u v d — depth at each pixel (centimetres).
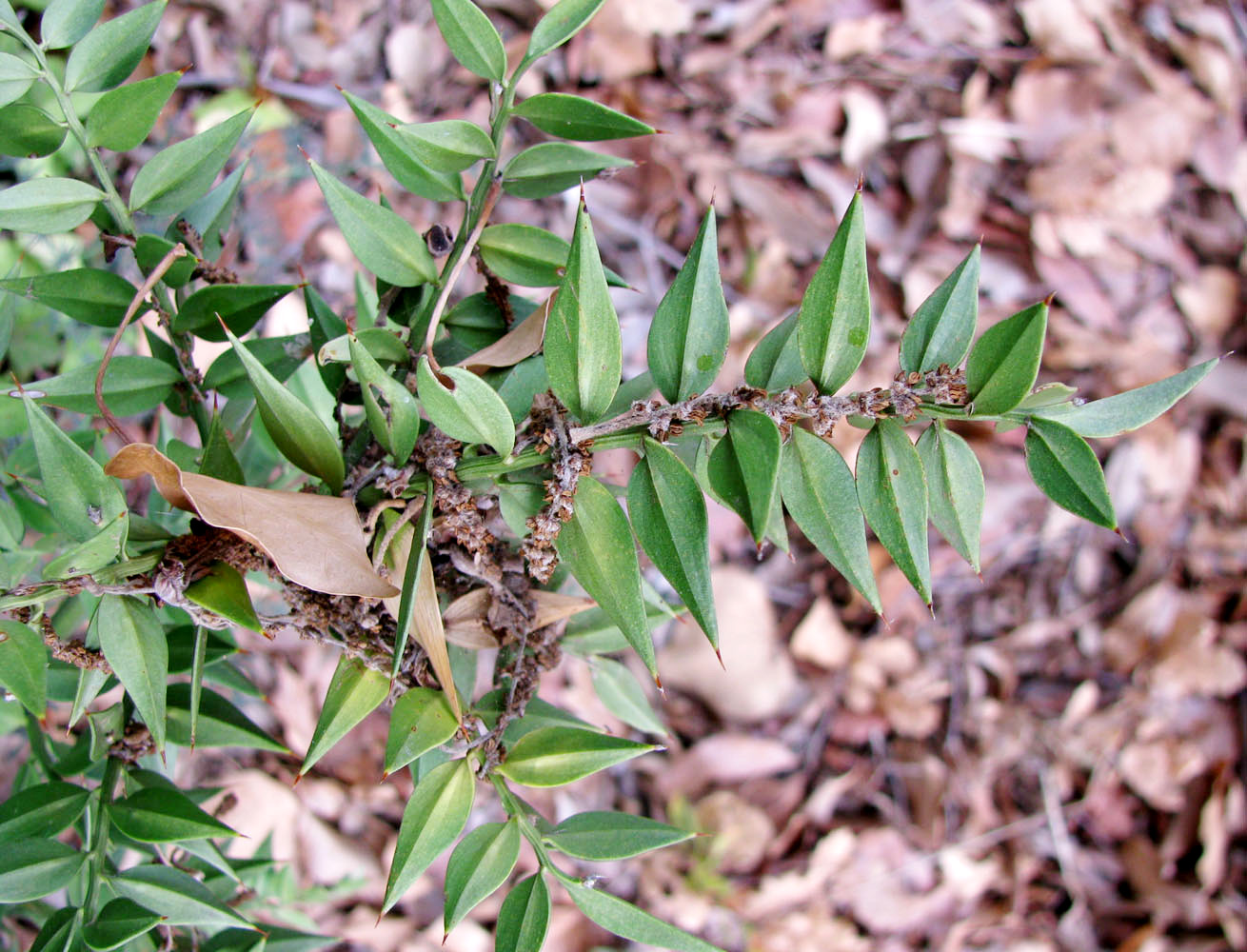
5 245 38
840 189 64
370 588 17
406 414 18
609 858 19
